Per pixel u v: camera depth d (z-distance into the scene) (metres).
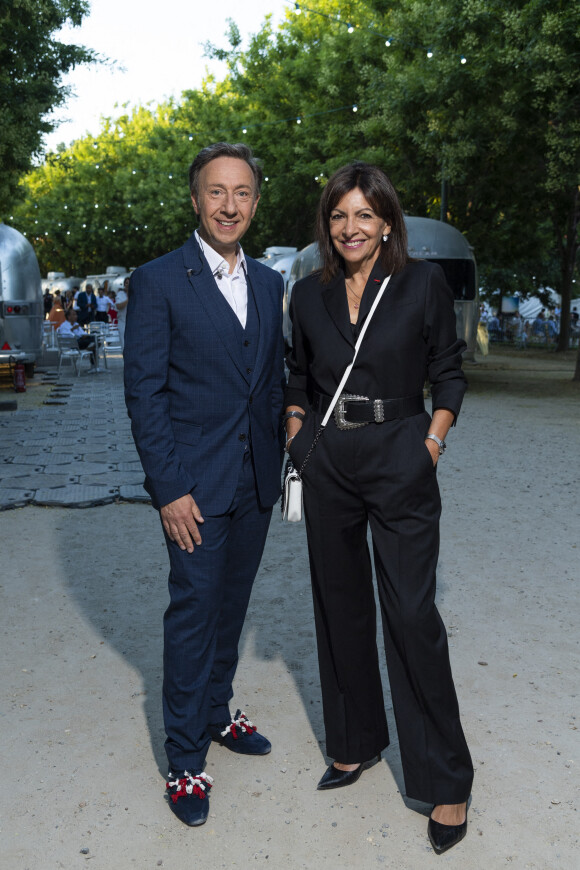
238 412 2.65
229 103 35.38
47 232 48.16
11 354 14.66
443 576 4.79
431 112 17.12
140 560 5.10
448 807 2.46
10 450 8.67
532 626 4.06
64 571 4.90
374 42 22.55
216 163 2.57
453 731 2.46
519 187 18.56
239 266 2.73
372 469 2.47
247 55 29.61
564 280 26.47
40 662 3.69
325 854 2.42
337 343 2.51
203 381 2.61
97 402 12.72
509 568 4.94
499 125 15.94
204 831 2.53
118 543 5.45
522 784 2.75
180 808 2.57
